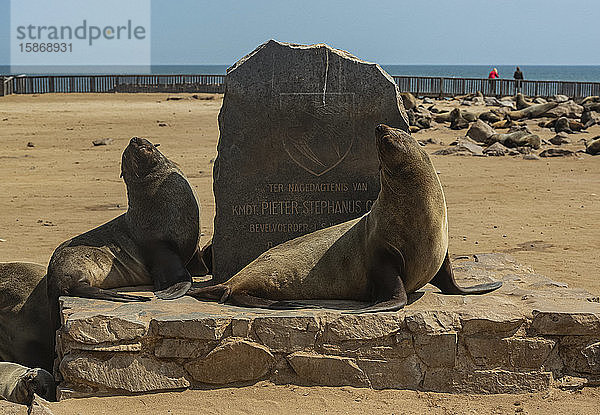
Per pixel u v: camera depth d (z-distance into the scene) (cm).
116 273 809
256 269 771
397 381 677
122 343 668
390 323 677
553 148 2672
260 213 863
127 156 813
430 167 710
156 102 5050
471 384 676
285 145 855
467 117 3644
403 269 724
